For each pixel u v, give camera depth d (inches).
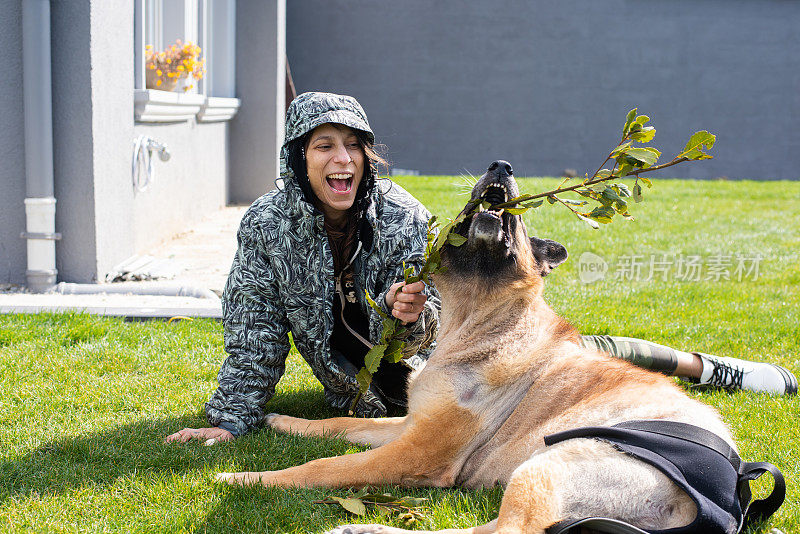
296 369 187.6
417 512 114.3
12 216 258.4
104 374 174.2
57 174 258.2
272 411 162.7
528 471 103.4
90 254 261.7
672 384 122.0
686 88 906.7
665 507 99.3
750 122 915.4
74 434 139.2
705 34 899.4
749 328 221.8
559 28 892.6
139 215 327.0
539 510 99.8
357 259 149.5
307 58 893.2
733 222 435.2
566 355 130.3
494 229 127.1
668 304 251.9
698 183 655.8
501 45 892.6
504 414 127.7
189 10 407.2
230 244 364.5
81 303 239.0
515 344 130.4
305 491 119.1
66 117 255.1
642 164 117.3
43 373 172.4
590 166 914.7
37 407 152.5
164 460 128.0
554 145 909.2
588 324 220.5
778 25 901.2
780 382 168.6
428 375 131.6
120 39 279.7
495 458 125.3
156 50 394.0
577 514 100.8
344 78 895.7
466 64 894.4
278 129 524.7
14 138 254.2
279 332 148.3
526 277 134.0
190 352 189.8
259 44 510.3
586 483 101.8
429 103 899.4
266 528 108.2
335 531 104.1
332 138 138.3
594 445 105.1
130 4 290.2
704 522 93.4
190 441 137.4
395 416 163.5
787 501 118.6
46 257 256.7
